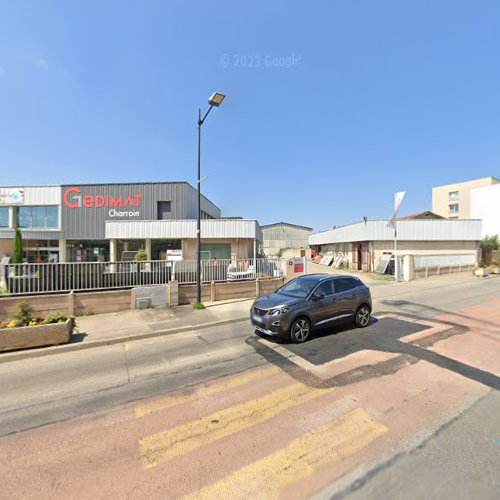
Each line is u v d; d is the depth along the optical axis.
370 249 24.66
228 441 3.28
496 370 4.95
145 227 21.84
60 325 6.72
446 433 3.28
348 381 4.62
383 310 9.79
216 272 12.46
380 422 3.52
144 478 2.77
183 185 25.06
